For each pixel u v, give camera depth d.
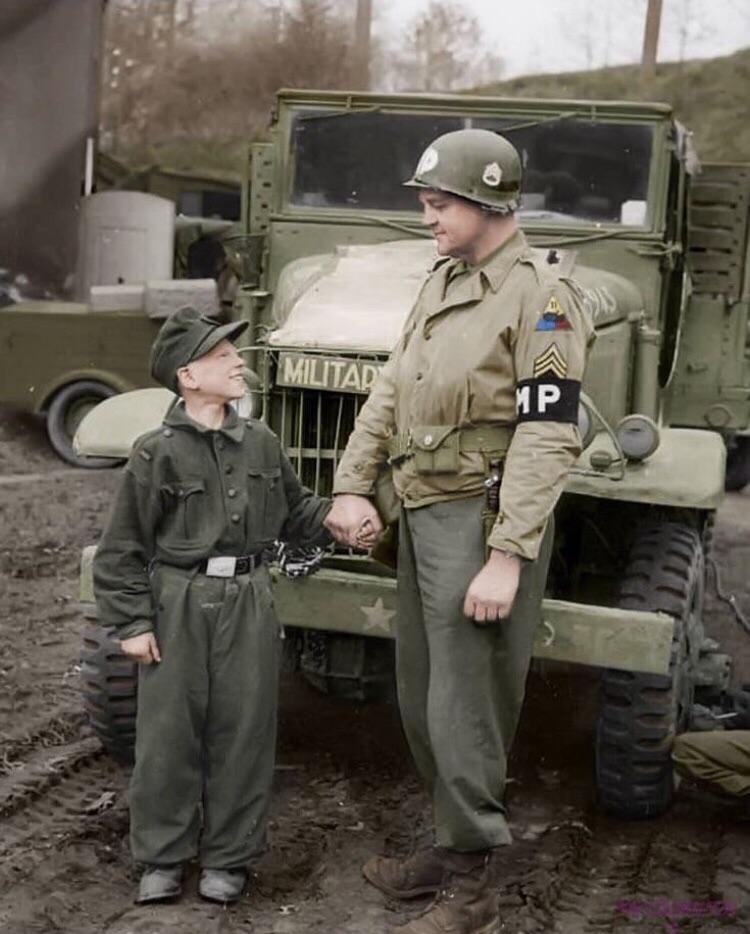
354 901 3.43
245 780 3.34
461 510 3.07
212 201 14.45
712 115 16.17
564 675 5.49
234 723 3.31
